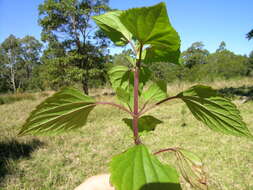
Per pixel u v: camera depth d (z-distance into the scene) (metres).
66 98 0.77
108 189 1.79
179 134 6.57
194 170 0.84
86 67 22.41
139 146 0.69
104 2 22.27
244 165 4.41
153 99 1.03
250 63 44.22
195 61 44.78
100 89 26.95
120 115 10.06
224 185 3.72
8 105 16.03
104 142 6.25
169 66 35.25
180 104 11.53
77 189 1.85
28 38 54.84
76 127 1.03
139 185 0.59
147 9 0.56
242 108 9.52
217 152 5.11
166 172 0.62
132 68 1.03
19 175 4.29
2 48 52.72
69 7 19.64
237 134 0.94
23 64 54.88
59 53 22.28
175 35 0.65
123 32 0.96
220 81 25.77
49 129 0.92
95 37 22.55
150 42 0.73
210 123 1.00
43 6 20.33
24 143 6.05
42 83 49.75
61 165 4.79
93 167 4.69
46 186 3.92
